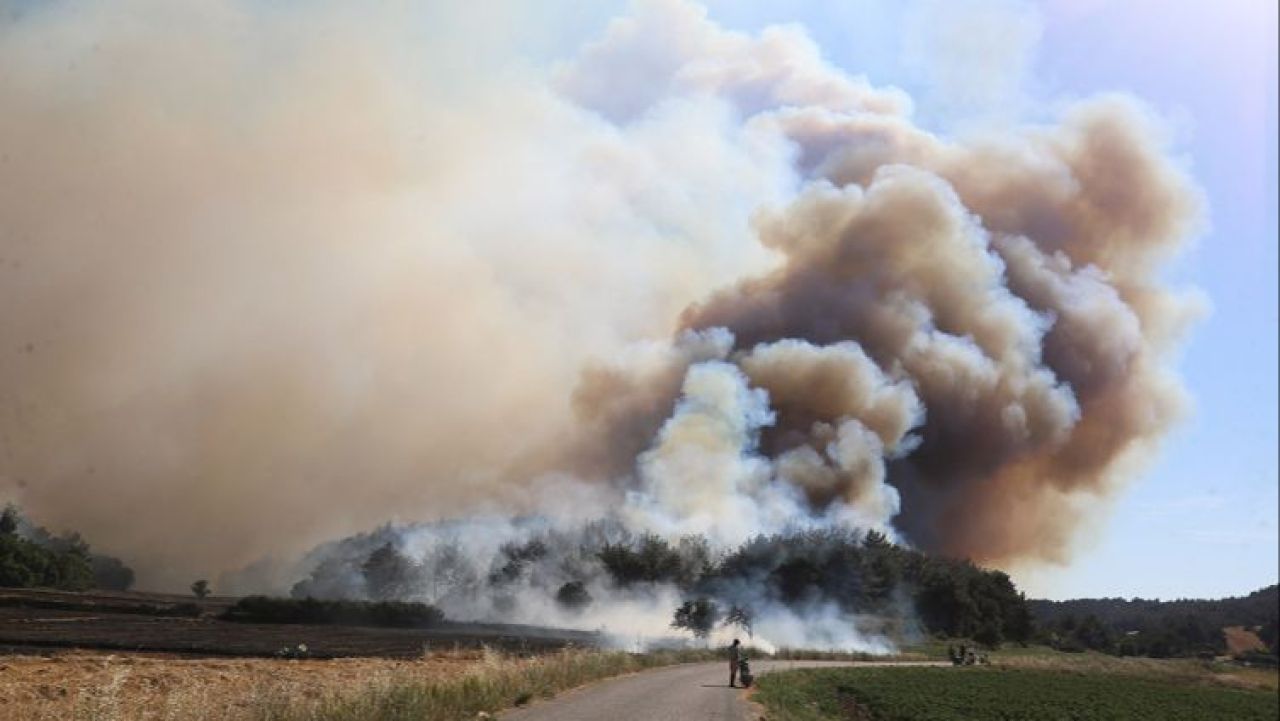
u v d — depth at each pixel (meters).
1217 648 113.81
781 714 20.41
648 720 16.27
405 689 14.92
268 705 15.34
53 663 27.91
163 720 16.61
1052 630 119.88
